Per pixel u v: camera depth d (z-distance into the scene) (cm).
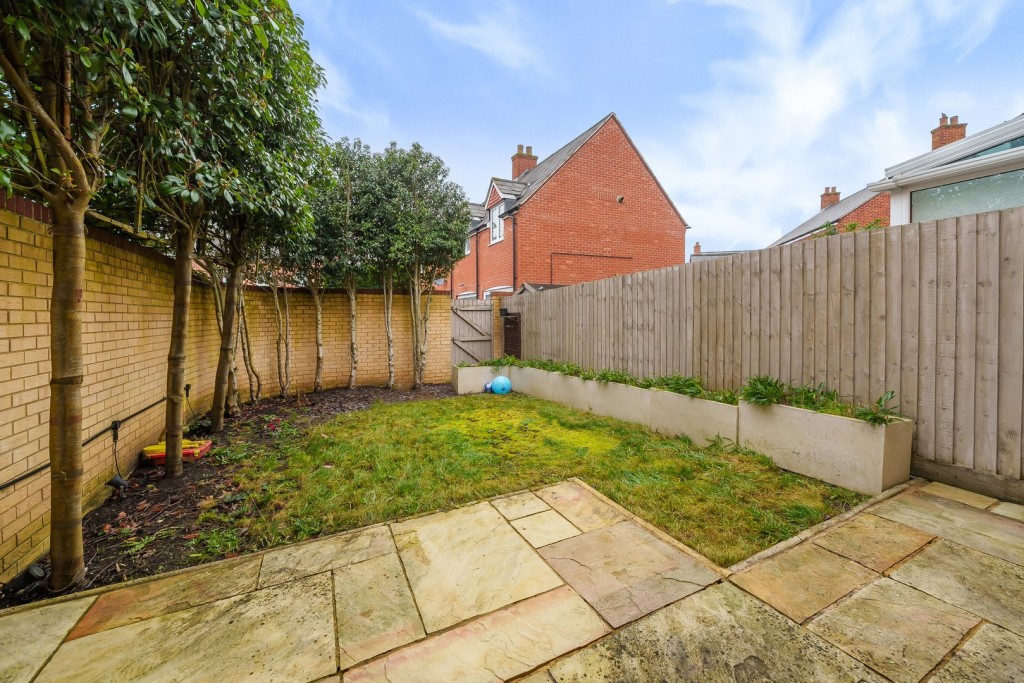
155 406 427
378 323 812
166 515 288
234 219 479
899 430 304
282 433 484
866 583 207
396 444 436
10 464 222
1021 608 187
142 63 271
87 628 184
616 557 234
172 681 157
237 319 580
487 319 915
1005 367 278
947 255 301
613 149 1383
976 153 550
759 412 378
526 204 1271
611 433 477
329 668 163
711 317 476
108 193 347
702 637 177
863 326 346
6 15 178
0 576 212
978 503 279
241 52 312
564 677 159
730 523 268
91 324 307
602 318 646
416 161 742
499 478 345
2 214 220
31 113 189
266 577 220
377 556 238
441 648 173
